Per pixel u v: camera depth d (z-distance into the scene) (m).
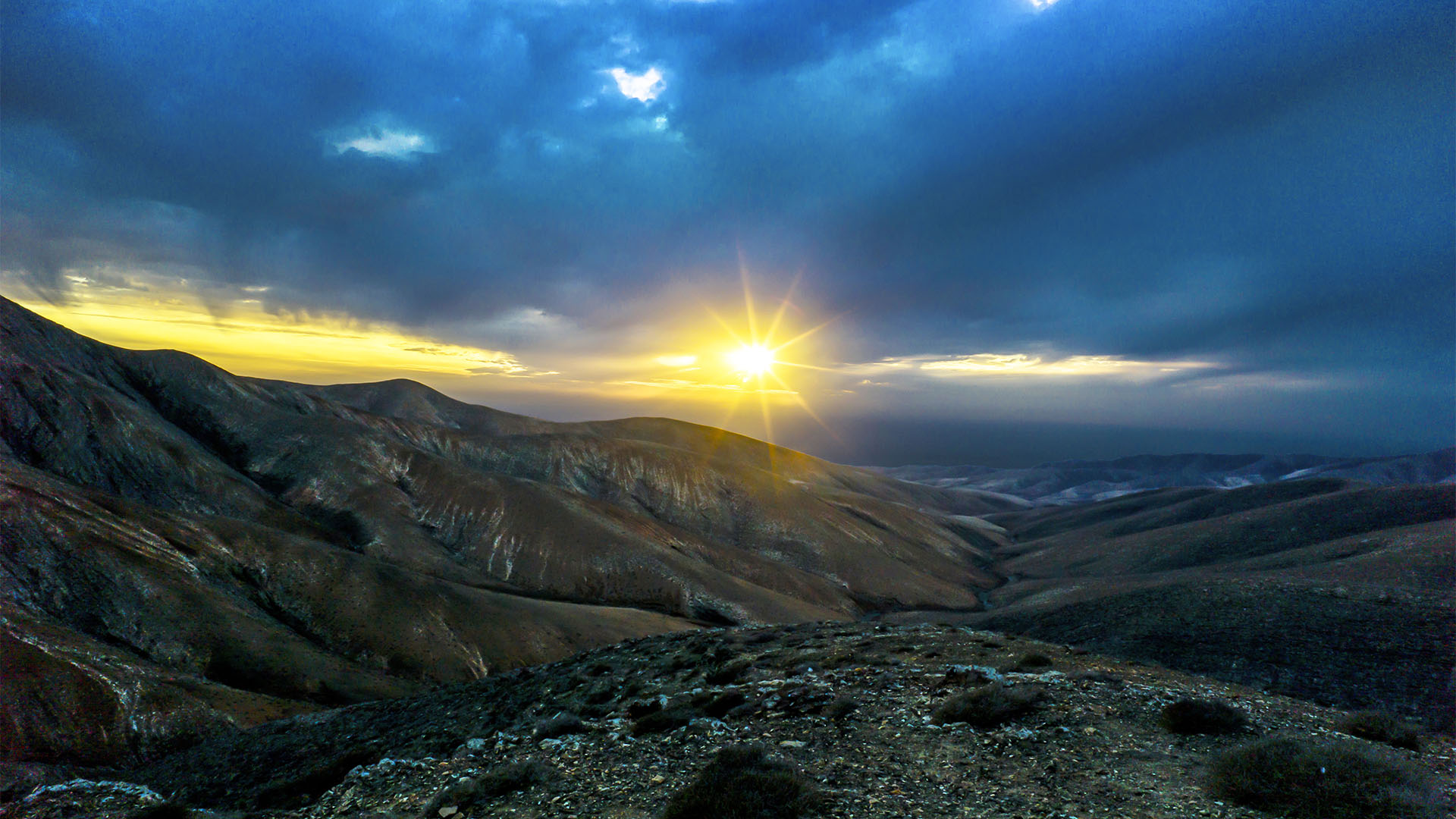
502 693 36.94
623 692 28.98
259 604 91.38
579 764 16.67
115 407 140.38
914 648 28.52
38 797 19.66
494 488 169.50
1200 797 10.92
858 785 12.67
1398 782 10.17
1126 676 19.78
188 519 99.25
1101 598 93.00
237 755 42.00
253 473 167.00
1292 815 9.93
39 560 75.81
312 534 139.25
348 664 83.25
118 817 18.02
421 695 47.22
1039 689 17.67
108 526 86.88
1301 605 63.56
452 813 14.59
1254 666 53.31
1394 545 91.19
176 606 78.81
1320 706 17.27
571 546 154.62
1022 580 180.75
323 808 17.66
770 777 12.37
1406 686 43.16
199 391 198.25
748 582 160.00
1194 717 14.48
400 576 104.44
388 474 171.12
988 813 11.06
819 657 28.06
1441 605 55.56
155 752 50.72
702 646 36.19
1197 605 72.00
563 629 104.62
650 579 147.50
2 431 124.00
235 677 72.56
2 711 48.28
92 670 55.31
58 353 170.38
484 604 104.31
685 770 14.88
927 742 15.02
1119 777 12.11
